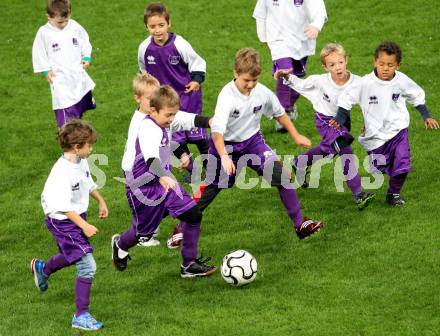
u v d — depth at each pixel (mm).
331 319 16281
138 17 33594
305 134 25453
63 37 24375
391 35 31016
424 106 20531
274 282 17938
